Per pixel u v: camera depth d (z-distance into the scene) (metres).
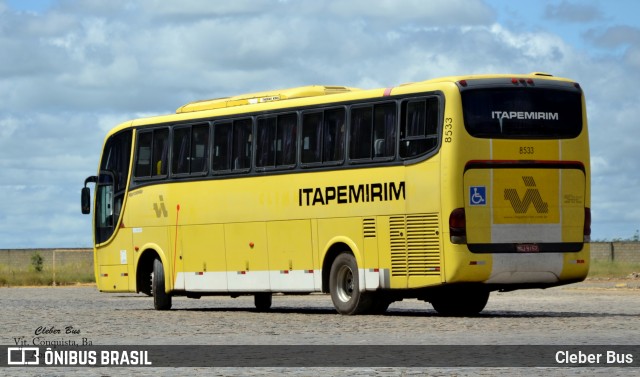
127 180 71.88
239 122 65.00
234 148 65.25
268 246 63.12
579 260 56.44
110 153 73.38
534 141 55.56
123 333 48.97
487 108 54.91
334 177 59.59
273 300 90.75
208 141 66.81
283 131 62.50
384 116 57.41
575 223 56.44
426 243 55.34
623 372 33.06
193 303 85.38
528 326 50.34
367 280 57.97
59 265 155.88
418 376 32.44
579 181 56.56
